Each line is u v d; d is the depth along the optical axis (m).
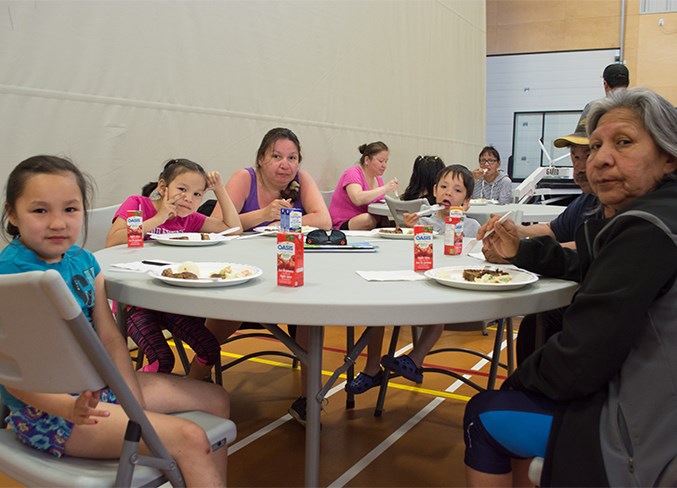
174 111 3.47
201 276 1.42
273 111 4.23
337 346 3.38
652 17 8.45
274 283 1.35
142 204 2.33
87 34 2.98
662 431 1.03
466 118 7.51
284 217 2.15
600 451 1.05
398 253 1.95
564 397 1.12
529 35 9.09
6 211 1.21
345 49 4.98
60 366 0.89
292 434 2.24
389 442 2.18
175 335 2.08
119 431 1.11
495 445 1.23
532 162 9.30
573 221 2.08
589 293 1.09
